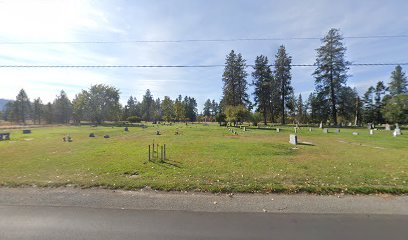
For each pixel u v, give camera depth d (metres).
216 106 130.50
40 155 12.93
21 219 4.66
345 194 6.30
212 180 7.60
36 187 6.87
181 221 4.59
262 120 68.31
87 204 5.51
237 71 63.62
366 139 24.30
